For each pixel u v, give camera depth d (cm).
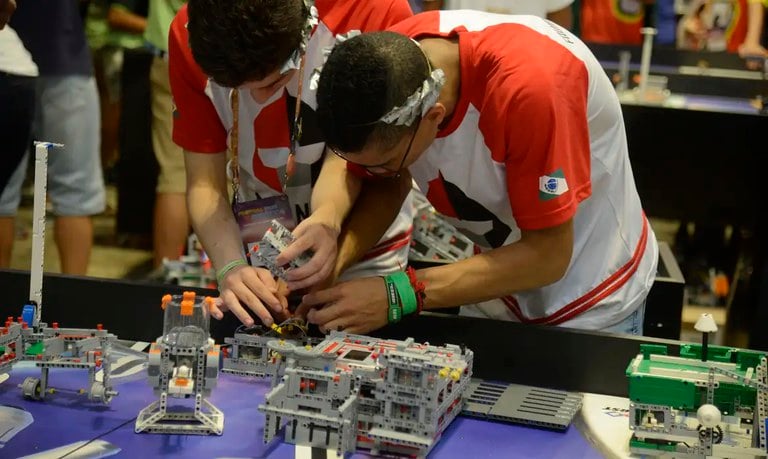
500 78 169
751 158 399
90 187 379
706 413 151
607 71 475
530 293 206
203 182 207
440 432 161
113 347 196
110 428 162
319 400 157
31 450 153
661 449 158
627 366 183
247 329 185
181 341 162
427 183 194
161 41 409
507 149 174
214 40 163
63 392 175
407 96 158
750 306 400
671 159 405
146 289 199
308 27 174
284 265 181
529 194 174
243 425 165
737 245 451
